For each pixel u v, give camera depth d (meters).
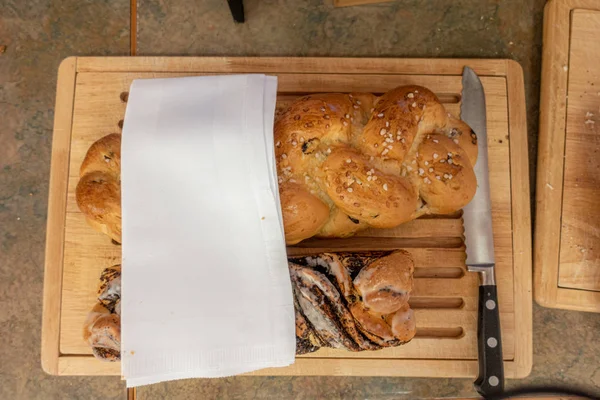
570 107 0.68
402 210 0.57
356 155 0.58
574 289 0.66
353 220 0.61
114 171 0.61
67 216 0.66
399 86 0.64
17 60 0.71
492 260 0.64
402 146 0.58
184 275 0.58
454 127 0.62
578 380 0.68
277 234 0.58
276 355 0.57
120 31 0.72
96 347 0.59
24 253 0.70
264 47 0.72
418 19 0.72
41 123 0.71
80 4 0.72
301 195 0.58
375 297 0.58
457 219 0.66
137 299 0.57
